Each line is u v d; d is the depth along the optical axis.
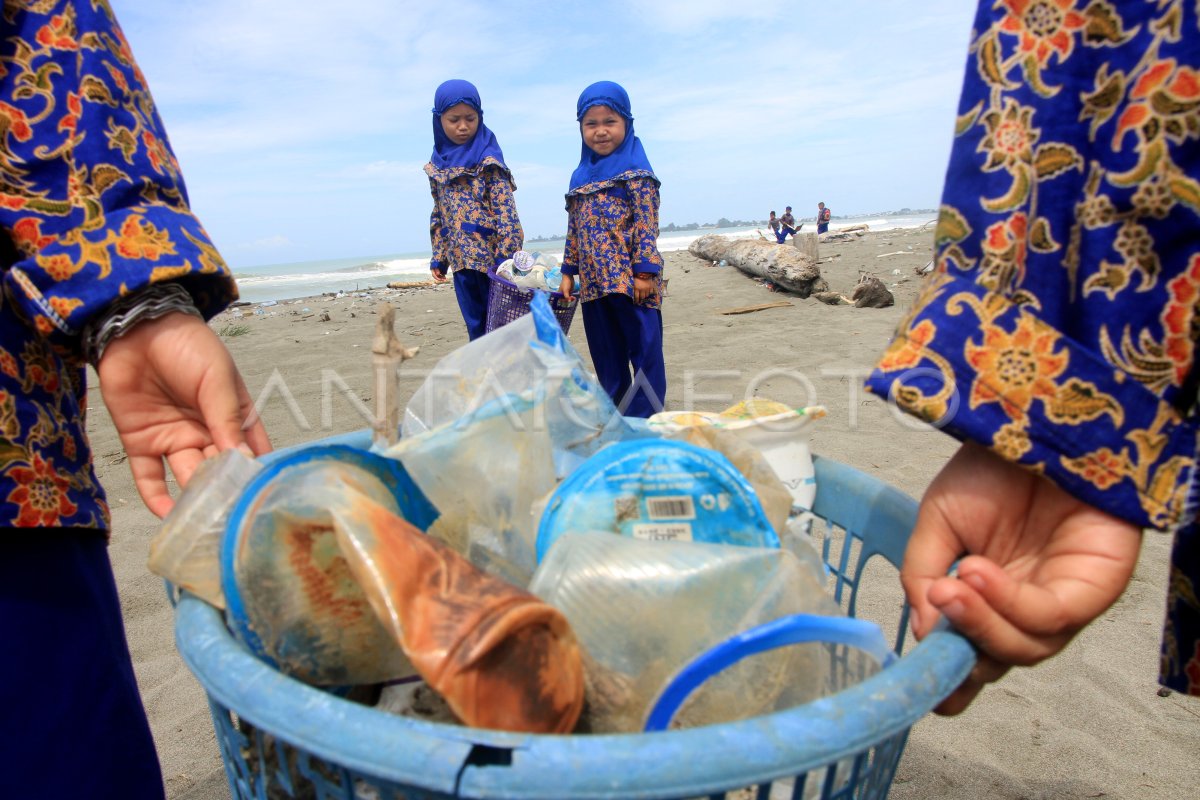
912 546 0.95
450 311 10.12
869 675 1.01
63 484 1.06
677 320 8.25
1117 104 0.83
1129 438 0.83
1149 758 1.84
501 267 4.36
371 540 0.82
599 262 4.33
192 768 1.94
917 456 3.61
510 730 0.78
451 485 1.17
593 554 0.98
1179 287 0.81
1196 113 0.78
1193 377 0.83
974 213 0.89
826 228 28.67
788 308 8.70
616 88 4.34
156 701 2.21
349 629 0.96
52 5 1.05
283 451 1.15
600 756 0.66
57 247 1.02
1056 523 0.88
